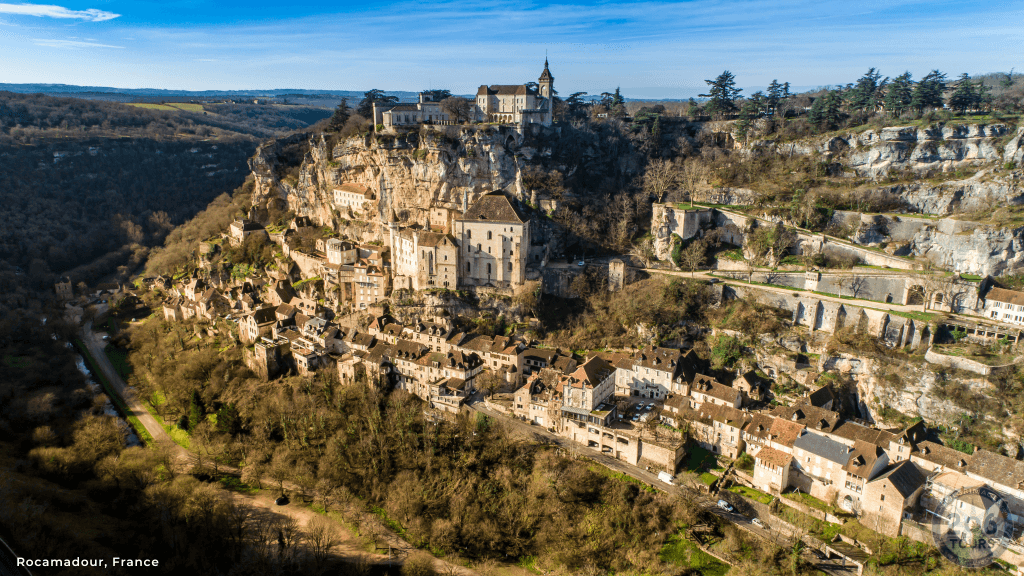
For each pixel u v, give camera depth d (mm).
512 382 172125
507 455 142250
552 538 121250
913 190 193250
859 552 111938
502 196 197875
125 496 134375
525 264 197750
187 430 165625
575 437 149250
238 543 118750
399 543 124250
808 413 137000
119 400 183875
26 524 109688
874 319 157000
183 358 195750
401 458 143000
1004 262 158750
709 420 143750
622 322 184375
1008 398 130875
